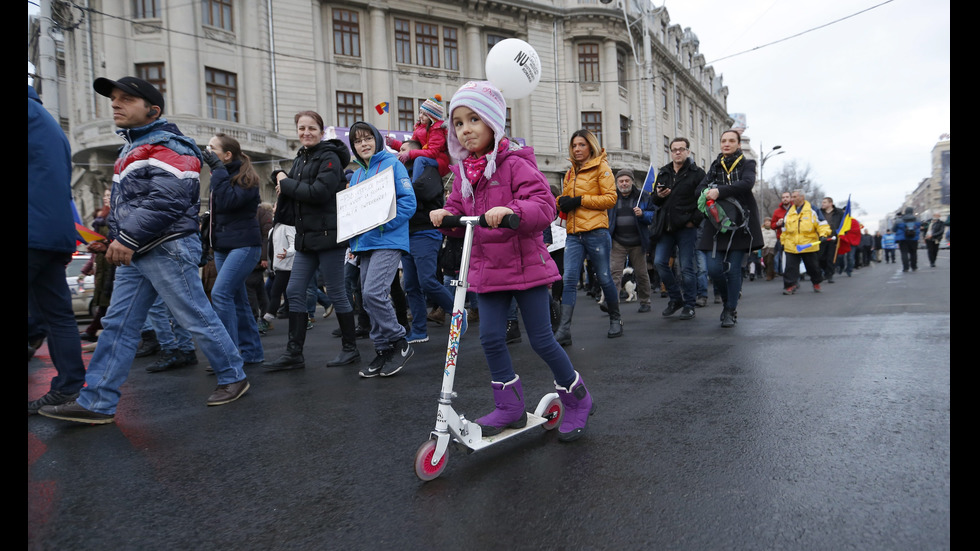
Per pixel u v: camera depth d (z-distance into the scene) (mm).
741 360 4191
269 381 4258
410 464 2475
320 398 3684
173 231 3383
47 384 4703
